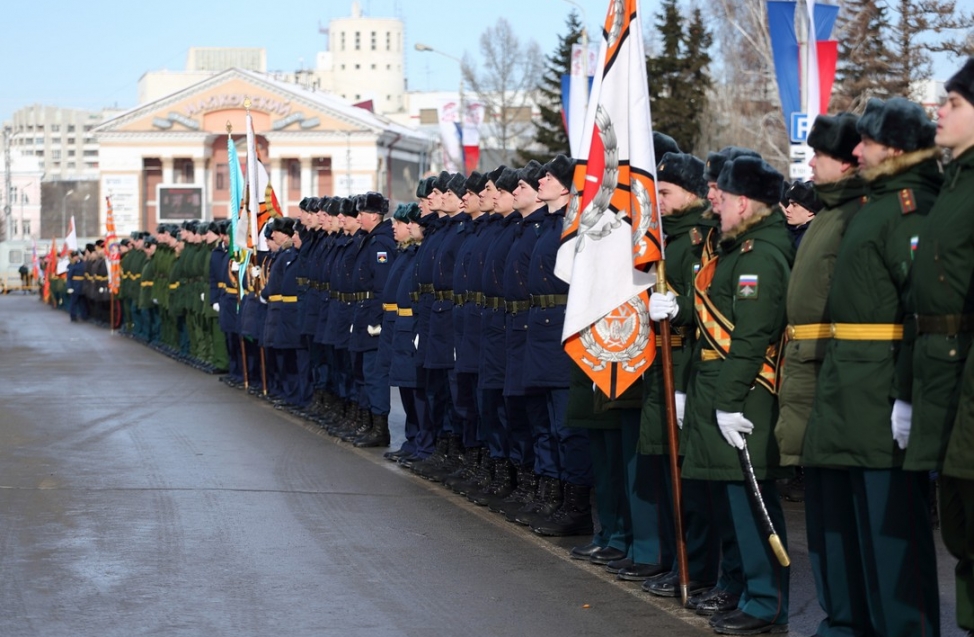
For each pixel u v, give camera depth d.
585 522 9.29
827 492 6.36
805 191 10.26
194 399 18.12
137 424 15.23
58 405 17.28
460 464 11.41
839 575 6.39
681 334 7.42
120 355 26.69
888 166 5.88
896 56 29.23
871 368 5.91
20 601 7.40
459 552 8.71
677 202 7.53
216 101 93.69
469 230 10.77
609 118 7.48
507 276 9.47
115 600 7.43
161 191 91.31
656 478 7.91
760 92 44.34
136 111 94.00
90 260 39.50
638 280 7.44
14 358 25.80
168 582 7.84
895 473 5.94
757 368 6.63
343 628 6.89
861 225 5.96
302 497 10.62
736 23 41.19
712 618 6.95
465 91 76.19
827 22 18.23
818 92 18.22
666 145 8.09
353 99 171.38
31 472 11.71
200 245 22.98
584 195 7.54
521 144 74.06
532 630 6.88
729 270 6.75
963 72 5.42
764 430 6.74
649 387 7.54
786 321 6.64
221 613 7.17
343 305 13.82
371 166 92.12
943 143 5.50
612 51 7.50
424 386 11.88
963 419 5.29
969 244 5.41
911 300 5.66
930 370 5.52
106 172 94.31
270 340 16.39
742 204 6.73
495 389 10.05
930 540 6.08
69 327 38.00
